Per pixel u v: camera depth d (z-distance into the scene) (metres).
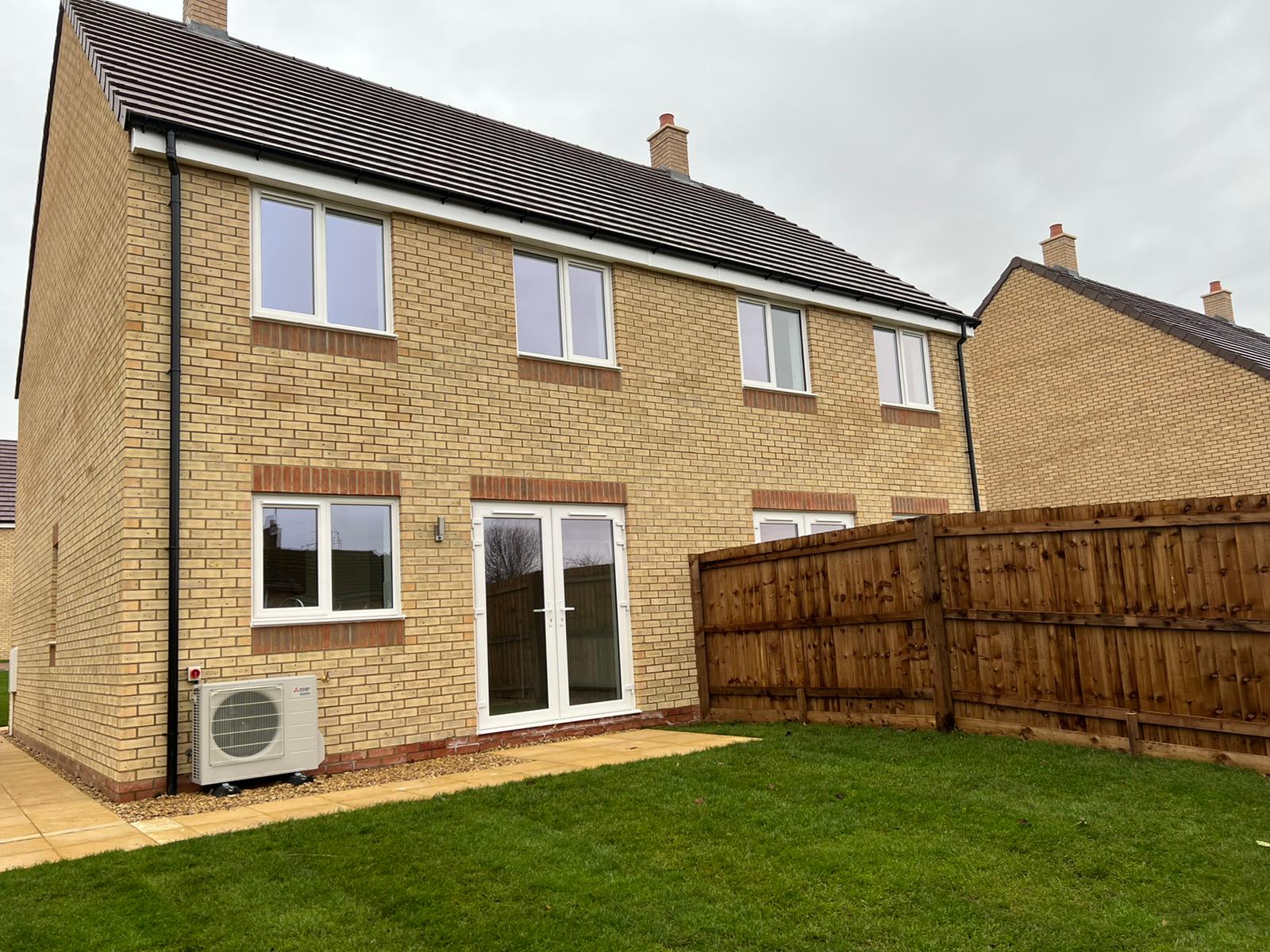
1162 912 4.20
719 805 6.08
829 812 5.83
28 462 14.52
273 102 10.32
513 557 9.92
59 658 10.55
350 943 4.04
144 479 7.70
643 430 11.17
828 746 8.03
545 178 12.18
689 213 14.38
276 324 8.61
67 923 4.25
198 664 7.74
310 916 4.32
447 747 9.01
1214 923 4.06
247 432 8.29
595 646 10.46
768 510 12.29
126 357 7.75
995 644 8.00
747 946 3.98
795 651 9.93
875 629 9.05
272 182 8.76
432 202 9.71
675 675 11.02
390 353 9.27
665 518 11.22
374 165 9.52
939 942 3.96
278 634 8.18
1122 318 21.02
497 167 11.66
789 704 9.98
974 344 24.45
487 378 9.94
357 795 7.07
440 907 4.43
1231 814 5.35
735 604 10.71
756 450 12.23
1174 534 6.84
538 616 10.02
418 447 9.31
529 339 10.51
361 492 8.84
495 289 10.19
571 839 5.46
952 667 8.32
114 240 8.41
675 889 4.61
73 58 11.03
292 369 8.63
